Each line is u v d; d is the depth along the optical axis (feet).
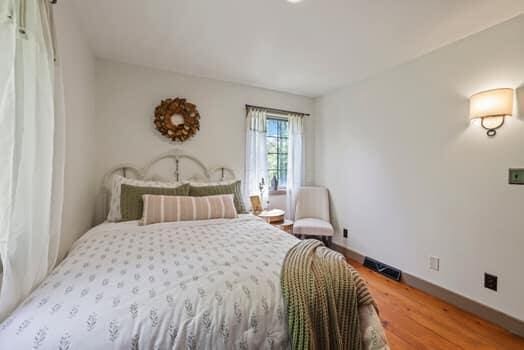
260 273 3.46
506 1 4.91
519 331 5.34
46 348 2.16
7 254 2.75
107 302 2.68
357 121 9.66
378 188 8.79
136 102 8.18
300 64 8.06
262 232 5.81
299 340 2.78
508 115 5.52
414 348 5.00
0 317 2.64
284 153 11.32
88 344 2.23
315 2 5.01
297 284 3.22
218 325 2.64
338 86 10.23
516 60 5.41
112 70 7.84
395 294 7.16
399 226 8.04
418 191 7.46
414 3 5.00
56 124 3.97
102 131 7.73
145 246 4.66
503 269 5.65
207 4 5.14
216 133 9.52
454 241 6.57
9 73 2.79
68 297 2.77
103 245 4.71
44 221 3.33
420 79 7.41
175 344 2.43
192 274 3.39
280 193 11.09
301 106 11.55
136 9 5.33
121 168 8.00
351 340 3.28
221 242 4.96
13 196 2.84
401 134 7.98
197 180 9.13
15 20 2.82
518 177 5.40
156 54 7.44
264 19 5.64
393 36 6.30
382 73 8.63
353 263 9.53
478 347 5.04
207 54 7.41
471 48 6.19
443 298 6.79
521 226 5.38
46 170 3.35
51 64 3.51
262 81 9.66
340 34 6.23
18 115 2.94
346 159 10.17
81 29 6.06
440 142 6.88
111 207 6.87
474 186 6.16
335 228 10.76
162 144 8.59
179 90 8.82
